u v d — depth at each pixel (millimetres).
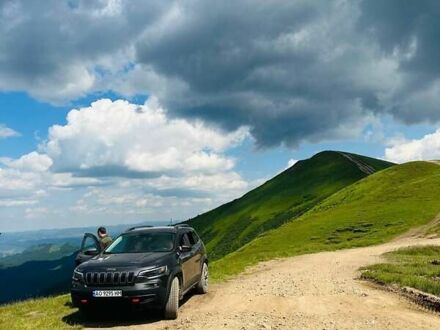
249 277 20547
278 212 184500
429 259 27391
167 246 12719
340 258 31000
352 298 13617
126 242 13078
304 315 11516
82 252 14852
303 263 28094
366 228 70812
